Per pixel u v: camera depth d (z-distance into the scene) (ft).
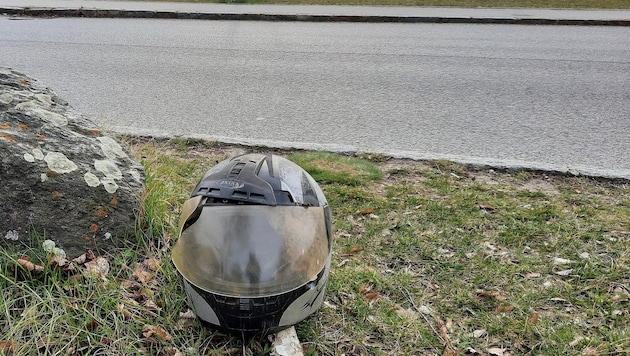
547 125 15.66
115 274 7.52
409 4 39.42
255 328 6.18
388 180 11.47
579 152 13.51
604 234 9.23
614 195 10.85
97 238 7.66
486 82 20.52
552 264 8.44
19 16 34.78
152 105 17.29
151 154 11.97
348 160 12.37
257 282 5.84
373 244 9.01
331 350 6.72
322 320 7.19
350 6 38.73
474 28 32.45
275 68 22.61
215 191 6.12
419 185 11.21
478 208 10.16
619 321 7.18
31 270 6.95
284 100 18.11
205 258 5.98
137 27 32.14
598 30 31.76
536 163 12.21
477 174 11.89
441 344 6.85
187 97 18.29
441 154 12.98
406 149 13.66
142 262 7.88
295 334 6.72
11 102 8.18
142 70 21.95
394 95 18.79
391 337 6.95
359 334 6.97
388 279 8.07
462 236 9.21
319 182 11.23
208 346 6.58
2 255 6.95
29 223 7.25
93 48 25.89
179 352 6.43
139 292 7.29
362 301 7.56
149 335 6.61
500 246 8.95
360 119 16.15
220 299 5.94
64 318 6.49
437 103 17.84
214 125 15.42
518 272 8.25
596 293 7.75
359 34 30.53
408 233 9.32
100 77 20.68
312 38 29.30
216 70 22.20
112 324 6.67
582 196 10.76
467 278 8.13
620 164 12.69
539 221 9.70
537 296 7.71
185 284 6.32
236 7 38.04
